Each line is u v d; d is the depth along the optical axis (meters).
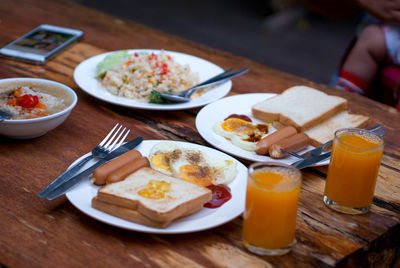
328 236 0.71
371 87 1.36
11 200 0.73
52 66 1.07
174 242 0.69
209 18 3.33
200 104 0.93
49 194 0.71
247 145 0.83
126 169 0.73
